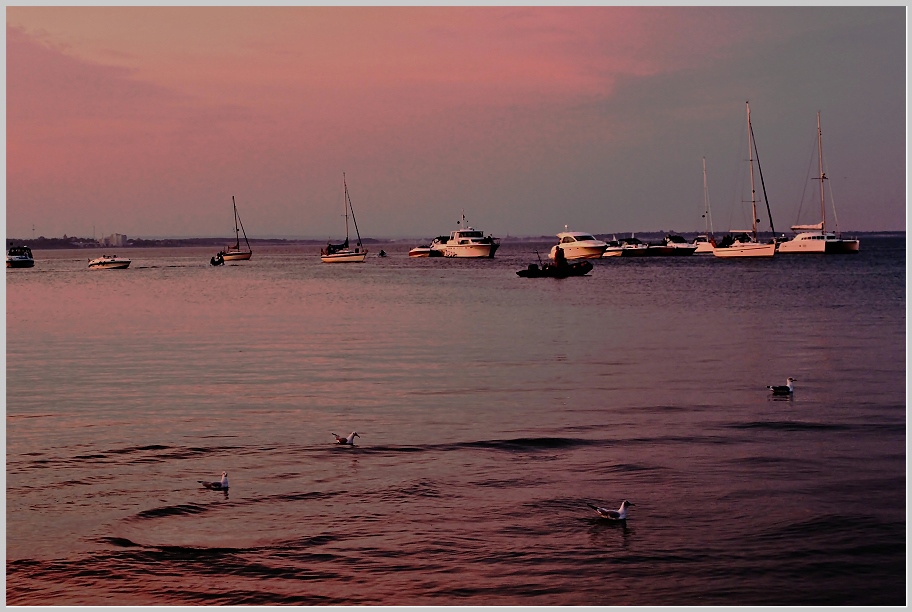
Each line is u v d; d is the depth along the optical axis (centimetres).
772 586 1338
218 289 9375
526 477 1866
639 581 1359
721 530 1546
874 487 1762
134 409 2600
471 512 1652
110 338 4584
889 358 3422
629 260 16100
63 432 2306
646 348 3844
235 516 1648
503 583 1359
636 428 2286
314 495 1764
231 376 3212
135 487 1830
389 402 2670
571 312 5806
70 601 1320
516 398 2709
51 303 7412
